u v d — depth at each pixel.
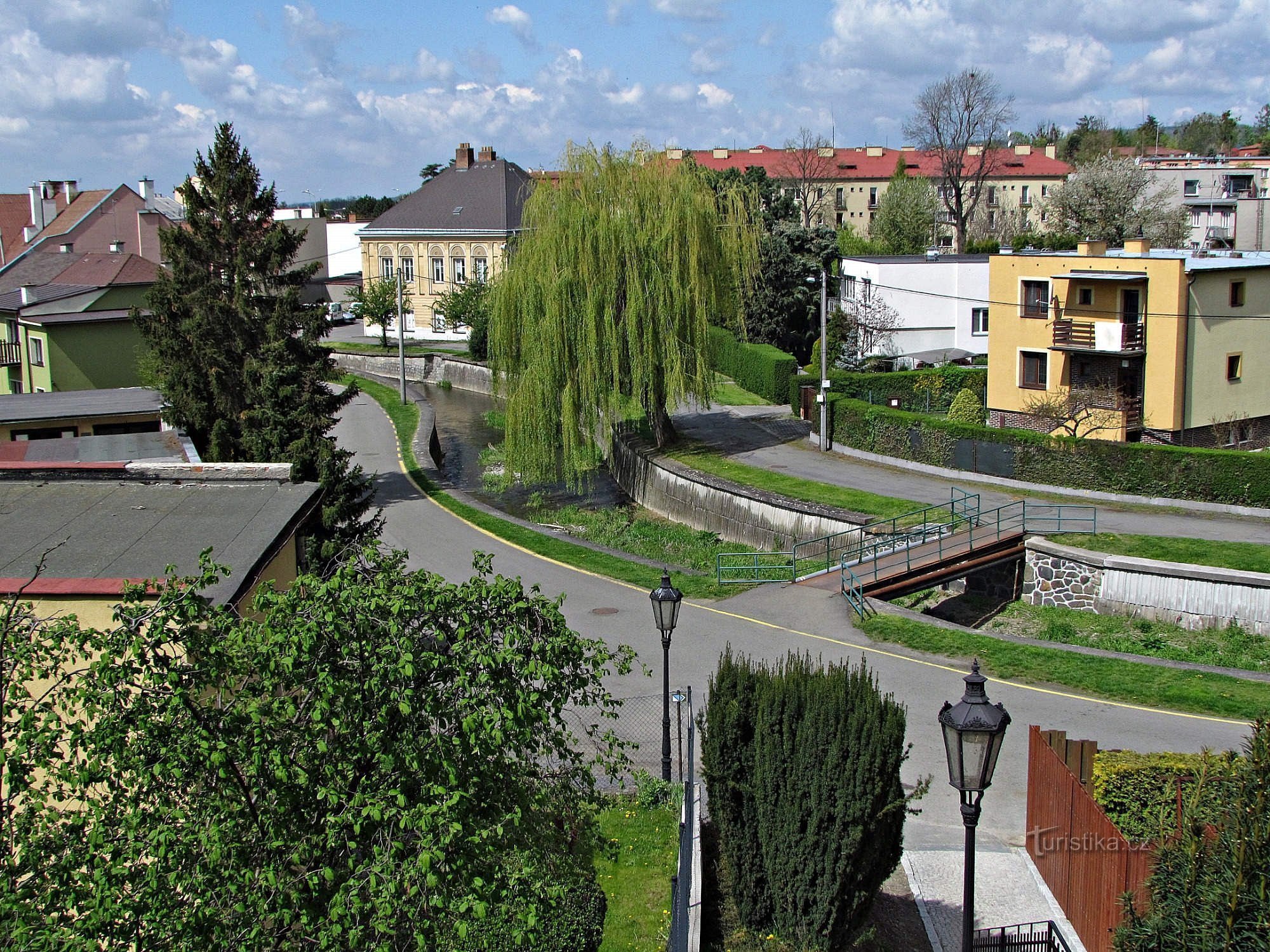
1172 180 80.56
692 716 16.98
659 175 37.50
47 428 30.34
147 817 7.66
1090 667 20.11
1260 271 39.97
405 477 40.88
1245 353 40.28
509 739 8.94
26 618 8.55
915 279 55.72
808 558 29.14
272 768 8.06
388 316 78.94
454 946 8.11
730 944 11.64
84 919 7.05
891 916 12.76
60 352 40.97
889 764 11.18
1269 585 23.16
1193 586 24.11
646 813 14.47
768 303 59.03
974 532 28.16
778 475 35.84
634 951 11.22
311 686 8.53
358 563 10.75
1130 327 39.00
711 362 39.00
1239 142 156.88
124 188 65.06
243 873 7.51
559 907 9.86
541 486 42.78
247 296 31.53
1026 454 33.53
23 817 7.66
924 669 20.58
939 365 54.00
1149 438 39.22
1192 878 9.02
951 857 14.11
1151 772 13.26
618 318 37.34
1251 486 29.69
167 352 31.25
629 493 41.97
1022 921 12.65
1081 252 41.69
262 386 29.17
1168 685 19.23
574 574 27.98
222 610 9.10
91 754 7.91
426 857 7.40
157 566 12.16
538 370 36.34
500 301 37.59
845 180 106.62
